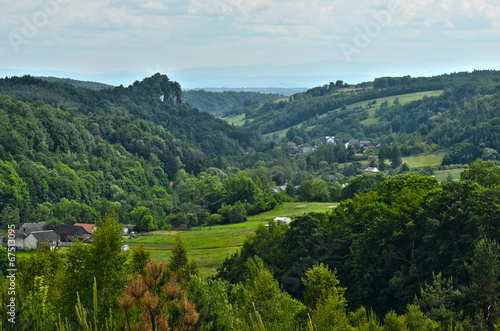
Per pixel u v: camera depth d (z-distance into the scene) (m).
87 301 16.64
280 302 32.56
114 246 23.73
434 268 47.41
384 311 48.53
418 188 62.50
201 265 73.88
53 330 12.70
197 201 157.38
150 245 97.44
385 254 50.53
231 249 85.31
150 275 9.09
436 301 36.47
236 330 15.14
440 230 49.25
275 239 61.81
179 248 35.38
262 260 54.62
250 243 61.25
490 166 64.50
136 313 10.81
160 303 8.95
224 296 28.56
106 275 23.00
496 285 36.59
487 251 37.12
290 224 61.25
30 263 29.48
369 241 52.44
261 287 32.25
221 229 113.75
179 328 9.16
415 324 31.00
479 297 36.66
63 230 123.31
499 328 25.44
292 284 54.97
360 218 60.91
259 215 132.38
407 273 49.59
